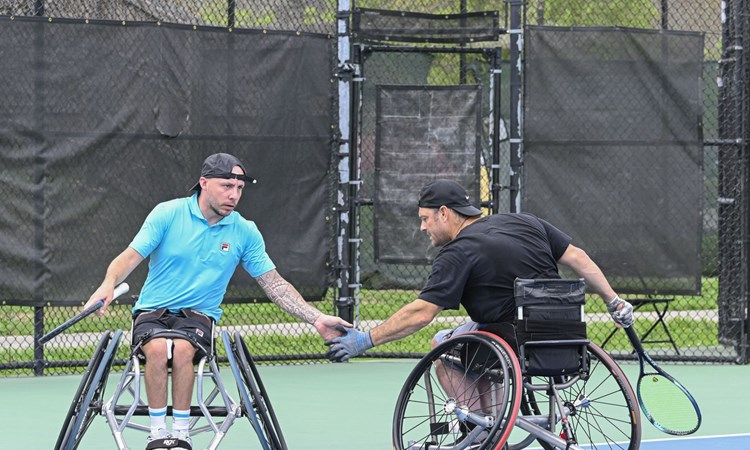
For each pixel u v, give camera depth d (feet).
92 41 66.69
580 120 72.33
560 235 41.91
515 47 71.87
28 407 58.08
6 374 69.21
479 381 41.27
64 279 66.39
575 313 39.24
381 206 72.54
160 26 67.77
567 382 40.19
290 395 62.28
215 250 41.29
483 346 39.09
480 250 39.65
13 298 65.92
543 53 72.28
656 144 72.38
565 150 72.28
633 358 74.28
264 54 69.92
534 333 38.45
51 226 66.18
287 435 51.42
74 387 64.23
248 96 69.62
